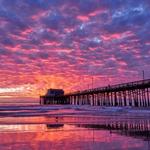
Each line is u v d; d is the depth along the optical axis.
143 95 53.47
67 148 11.01
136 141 12.65
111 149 10.65
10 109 65.06
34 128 19.03
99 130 17.66
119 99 62.25
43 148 11.02
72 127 19.75
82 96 87.94
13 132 16.55
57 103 121.12
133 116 34.66
